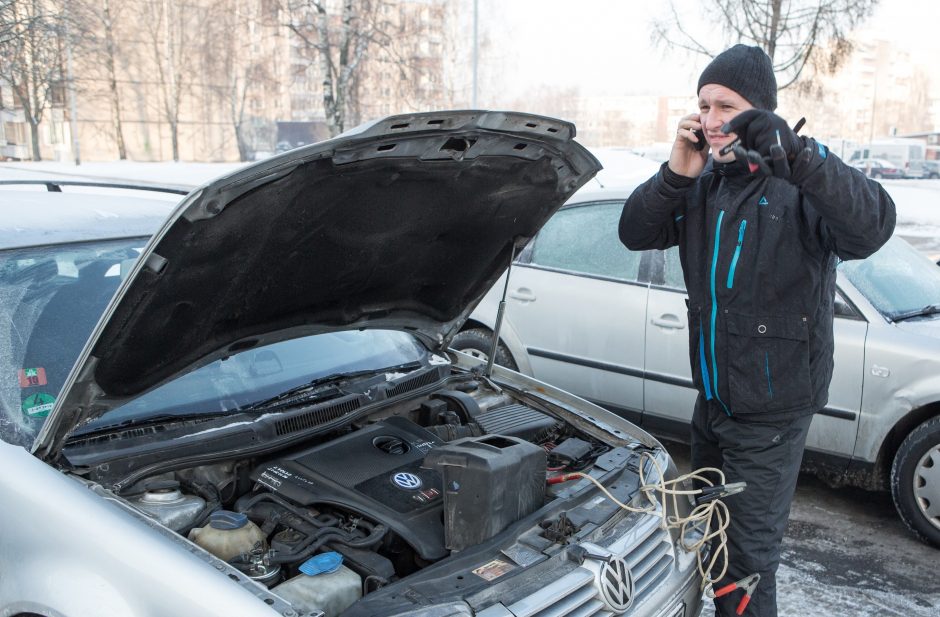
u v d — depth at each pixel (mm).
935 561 3908
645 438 2959
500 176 2598
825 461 4332
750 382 2545
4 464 2113
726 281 2541
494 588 1994
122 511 2027
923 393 3951
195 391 2662
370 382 3016
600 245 5113
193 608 1789
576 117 65125
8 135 38594
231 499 2480
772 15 11352
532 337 5246
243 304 2510
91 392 2223
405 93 23938
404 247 2762
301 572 2051
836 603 3510
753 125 2113
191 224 2021
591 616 2061
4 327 2555
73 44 21594
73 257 2861
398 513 2312
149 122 39719
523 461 2299
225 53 36625
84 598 1897
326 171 2172
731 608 2688
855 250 2342
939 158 34812
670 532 2568
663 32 12023
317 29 18234
